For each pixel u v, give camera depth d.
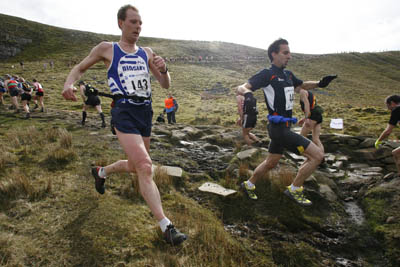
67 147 4.90
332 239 2.99
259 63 64.44
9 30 66.25
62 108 13.84
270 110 3.14
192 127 8.15
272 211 3.35
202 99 24.27
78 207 2.82
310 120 5.08
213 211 3.32
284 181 3.79
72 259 2.10
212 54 72.19
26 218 2.55
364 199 3.75
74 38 72.69
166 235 2.16
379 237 2.97
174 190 3.64
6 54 59.00
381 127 9.76
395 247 2.76
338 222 3.27
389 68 72.75
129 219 2.68
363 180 4.45
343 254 2.80
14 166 3.85
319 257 2.71
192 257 2.30
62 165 4.01
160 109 17.09
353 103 28.69
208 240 2.54
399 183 3.73
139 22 2.40
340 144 6.29
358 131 9.05
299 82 3.45
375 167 5.31
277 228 3.09
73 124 7.79
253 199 3.53
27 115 8.55
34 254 2.10
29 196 2.93
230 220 3.19
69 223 2.53
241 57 71.00
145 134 2.54
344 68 69.06
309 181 3.99
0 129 6.47
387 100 4.11
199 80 36.41
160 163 4.67
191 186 3.89
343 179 4.62
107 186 3.41
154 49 66.81
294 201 3.46
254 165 4.59
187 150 5.87
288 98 3.09
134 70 2.41
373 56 85.38
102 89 24.53
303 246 2.81
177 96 25.05
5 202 2.79
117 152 4.98
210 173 4.45
